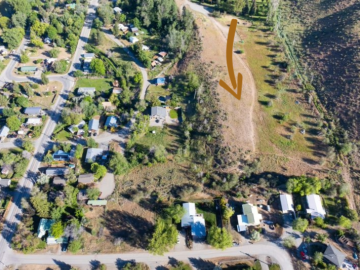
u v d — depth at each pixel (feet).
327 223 257.96
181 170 305.53
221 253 245.45
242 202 277.64
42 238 252.42
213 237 237.25
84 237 255.50
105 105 373.40
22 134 340.39
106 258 242.78
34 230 257.75
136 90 399.03
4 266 238.07
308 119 343.26
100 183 294.46
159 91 396.78
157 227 239.91
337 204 269.23
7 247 249.14
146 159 308.81
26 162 306.76
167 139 337.72
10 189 287.48
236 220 264.72
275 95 371.76
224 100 361.71
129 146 325.62
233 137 324.39
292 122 340.80
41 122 354.54
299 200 275.18
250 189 286.25
